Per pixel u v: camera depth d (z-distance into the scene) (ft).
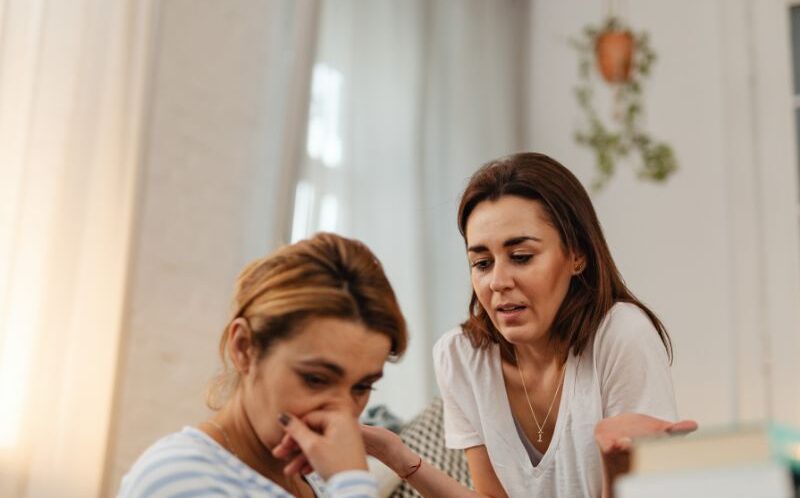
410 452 4.31
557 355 4.38
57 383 6.91
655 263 11.82
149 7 7.97
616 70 11.96
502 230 4.02
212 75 9.13
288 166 9.34
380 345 3.19
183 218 8.68
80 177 7.25
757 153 11.30
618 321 4.16
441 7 12.42
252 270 3.41
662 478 1.91
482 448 4.74
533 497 4.46
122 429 7.93
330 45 10.47
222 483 3.11
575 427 4.26
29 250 6.89
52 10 7.24
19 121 6.93
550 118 13.29
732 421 10.85
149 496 3.01
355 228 10.43
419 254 11.14
